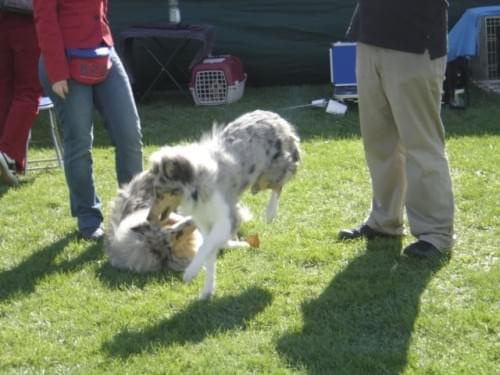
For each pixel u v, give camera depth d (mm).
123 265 4734
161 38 8328
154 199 4203
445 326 4000
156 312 4266
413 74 4414
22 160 6250
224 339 3996
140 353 3932
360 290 4340
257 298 4340
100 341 4039
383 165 4750
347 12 8523
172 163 4078
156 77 8500
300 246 4875
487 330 3965
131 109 5062
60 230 5301
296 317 4156
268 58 8656
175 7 8289
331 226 5133
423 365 3734
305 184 5801
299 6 8523
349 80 7801
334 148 6570
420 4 4363
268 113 4695
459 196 5426
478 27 7824
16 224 5422
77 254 4945
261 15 8562
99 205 5258
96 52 4863
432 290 4312
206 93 8156
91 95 4984
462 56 7668
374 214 4883
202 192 4133
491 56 8414
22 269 4785
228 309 4250
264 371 3756
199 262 4199
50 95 4973
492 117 7246
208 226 4281
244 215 4402
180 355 3900
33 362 3918
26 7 5902
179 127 7477
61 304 4379
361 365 3752
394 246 4793
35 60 6086
